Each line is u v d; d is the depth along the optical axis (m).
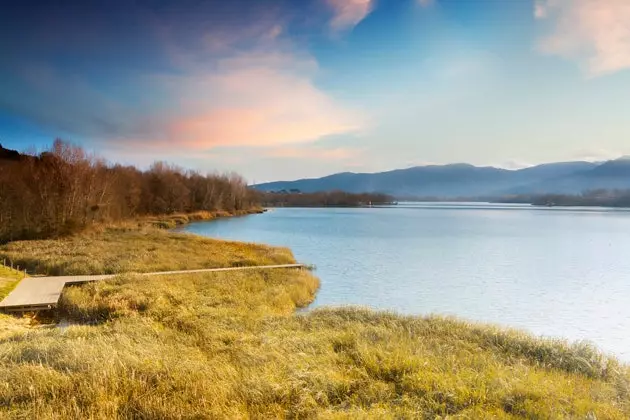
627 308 19.77
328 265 30.91
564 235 57.09
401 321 13.77
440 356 9.57
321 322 13.41
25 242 33.88
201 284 19.47
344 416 6.43
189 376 7.64
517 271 29.39
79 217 45.12
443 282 25.39
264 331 12.15
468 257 35.72
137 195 69.62
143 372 7.75
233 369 8.45
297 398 7.27
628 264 32.62
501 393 7.22
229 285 19.30
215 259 27.23
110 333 11.21
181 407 6.58
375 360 9.04
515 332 12.74
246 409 6.88
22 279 19.61
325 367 8.64
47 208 42.34
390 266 30.75
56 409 6.27
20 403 6.44
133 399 6.79
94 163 53.28
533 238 52.66
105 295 16.39
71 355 8.40
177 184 85.12
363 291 22.81
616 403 7.17
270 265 26.62
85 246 31.62
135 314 13.74
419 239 50.41
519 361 9.61
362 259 33.97
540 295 22.33
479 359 9.47
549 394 7.25
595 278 27.12
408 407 6.86
